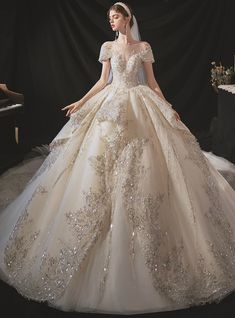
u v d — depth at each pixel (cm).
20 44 632
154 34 648
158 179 260
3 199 392
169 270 237
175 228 251
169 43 651
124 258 234
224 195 308
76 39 636
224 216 272
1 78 619
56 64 645
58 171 281
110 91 309
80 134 292
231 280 245
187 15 645
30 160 523
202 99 669
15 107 503
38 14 626
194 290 238
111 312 231
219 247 253
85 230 244
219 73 583
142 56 312
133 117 286
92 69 646
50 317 236
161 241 242
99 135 276
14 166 517
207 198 268
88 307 232
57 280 237
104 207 250
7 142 523
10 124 525
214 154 561
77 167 272
